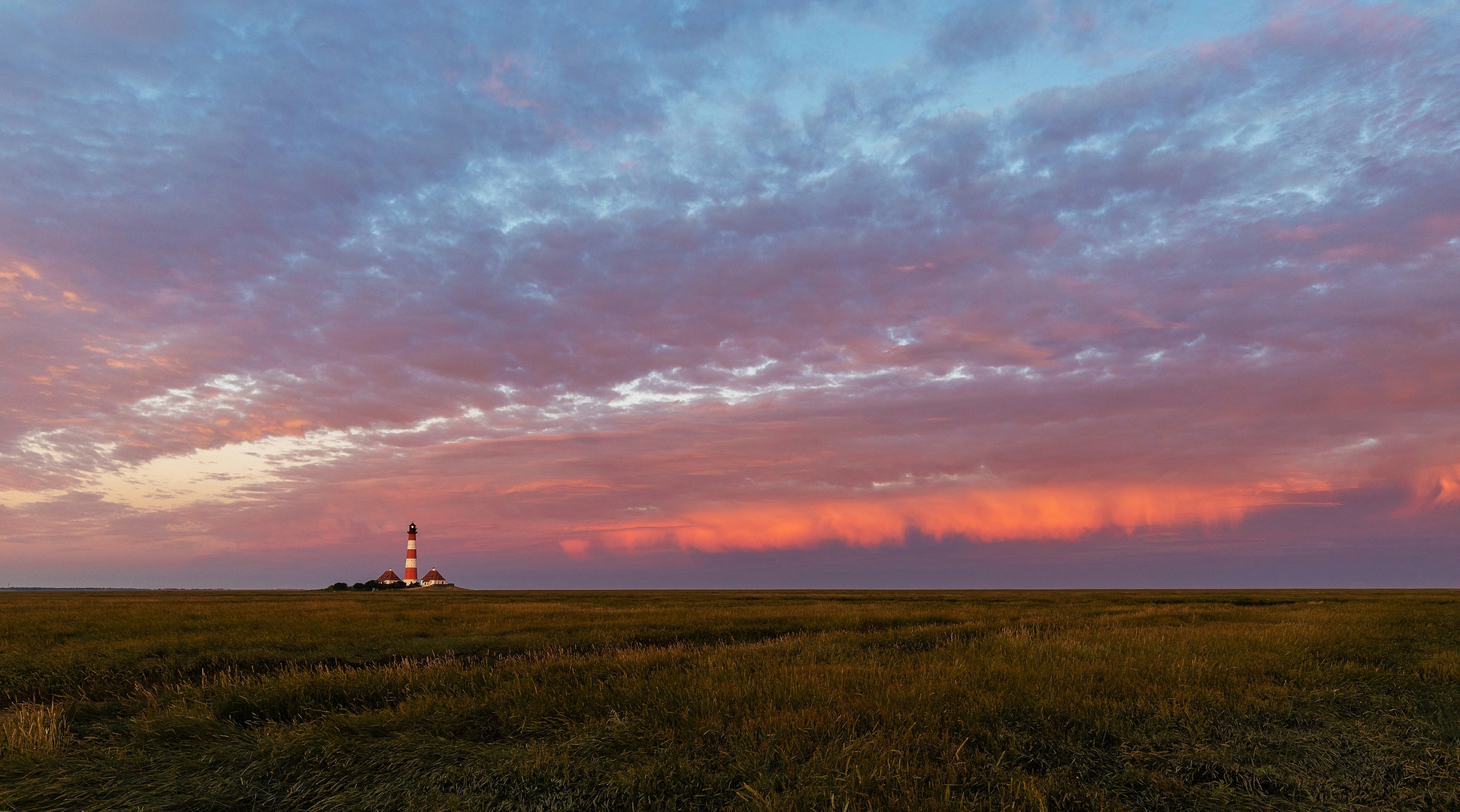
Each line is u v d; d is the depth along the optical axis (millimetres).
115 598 65812
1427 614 25109
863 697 8688
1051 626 21031
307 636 20531
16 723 8281
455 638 20094
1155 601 48281
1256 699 8875
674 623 24875
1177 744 7094
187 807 5883
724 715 8133
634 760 6598
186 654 17062
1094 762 6535
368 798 5934
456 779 6301
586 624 24281
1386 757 6719
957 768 6086
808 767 6082
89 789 6238
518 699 9234
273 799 6086
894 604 42750
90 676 13750
